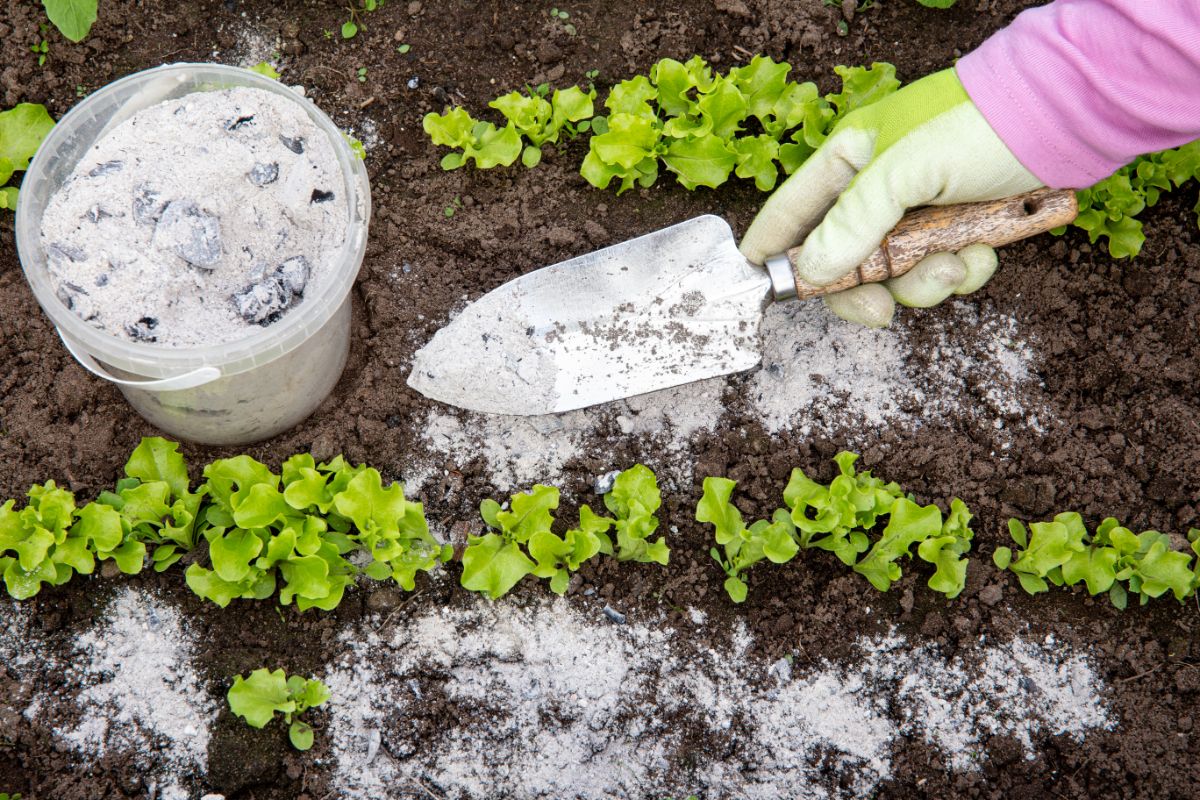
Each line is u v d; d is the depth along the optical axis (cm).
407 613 100
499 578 98
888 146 95
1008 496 103
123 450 101
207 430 99
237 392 96
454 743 100
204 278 94
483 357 100
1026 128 93
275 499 97
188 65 95
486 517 100
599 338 101
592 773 100
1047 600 102
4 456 100
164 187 93
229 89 96
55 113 104
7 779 97
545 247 104
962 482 103
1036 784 100
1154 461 103
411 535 99
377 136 104
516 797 99
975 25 107
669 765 100
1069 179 94
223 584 97
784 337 104
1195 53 88
